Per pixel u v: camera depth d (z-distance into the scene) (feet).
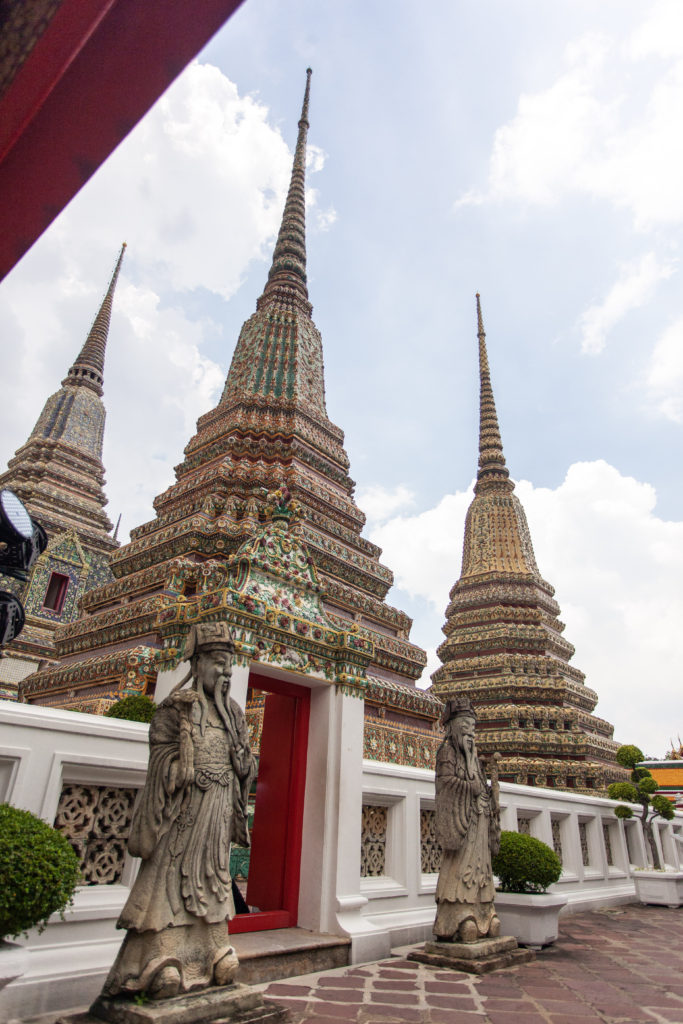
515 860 30.50
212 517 50.88
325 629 25.70
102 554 95.30
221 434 62.75
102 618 45.98
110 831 19.48
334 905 23.21
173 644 23.65
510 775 72.08
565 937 32.37
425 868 31.48
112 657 39.78
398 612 55.88
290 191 95.45
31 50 8.25
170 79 8.61
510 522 103.60
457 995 19.75
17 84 8.59
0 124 9.02
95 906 17.93
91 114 8.89
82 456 108.17
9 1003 15.34
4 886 13.42
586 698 87.10
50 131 9.10
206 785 16.19
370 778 28.25
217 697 17.42
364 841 28.32
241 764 17.35
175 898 15.19
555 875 30.48
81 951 17.30
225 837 16.48
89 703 39.34
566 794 45.62
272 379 68.80
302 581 27.04
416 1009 18.11
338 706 25.72
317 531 55.47
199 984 15.05
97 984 17.01
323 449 64.64
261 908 24.93
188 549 48.39
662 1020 17.71
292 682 25.93
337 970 22.00
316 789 24.89
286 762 26.20
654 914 41.93
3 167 9.57
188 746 15.71
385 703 47.16
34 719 17.69
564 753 74.33
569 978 22.79
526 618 90.48
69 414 111.86
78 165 9.56
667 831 61.62
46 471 100.94
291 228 90.63
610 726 89.81
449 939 24.99
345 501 61.16
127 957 14.80
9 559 23.70
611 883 47.93
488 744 76.13
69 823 18.66
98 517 100.48
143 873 15.39
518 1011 18.30
